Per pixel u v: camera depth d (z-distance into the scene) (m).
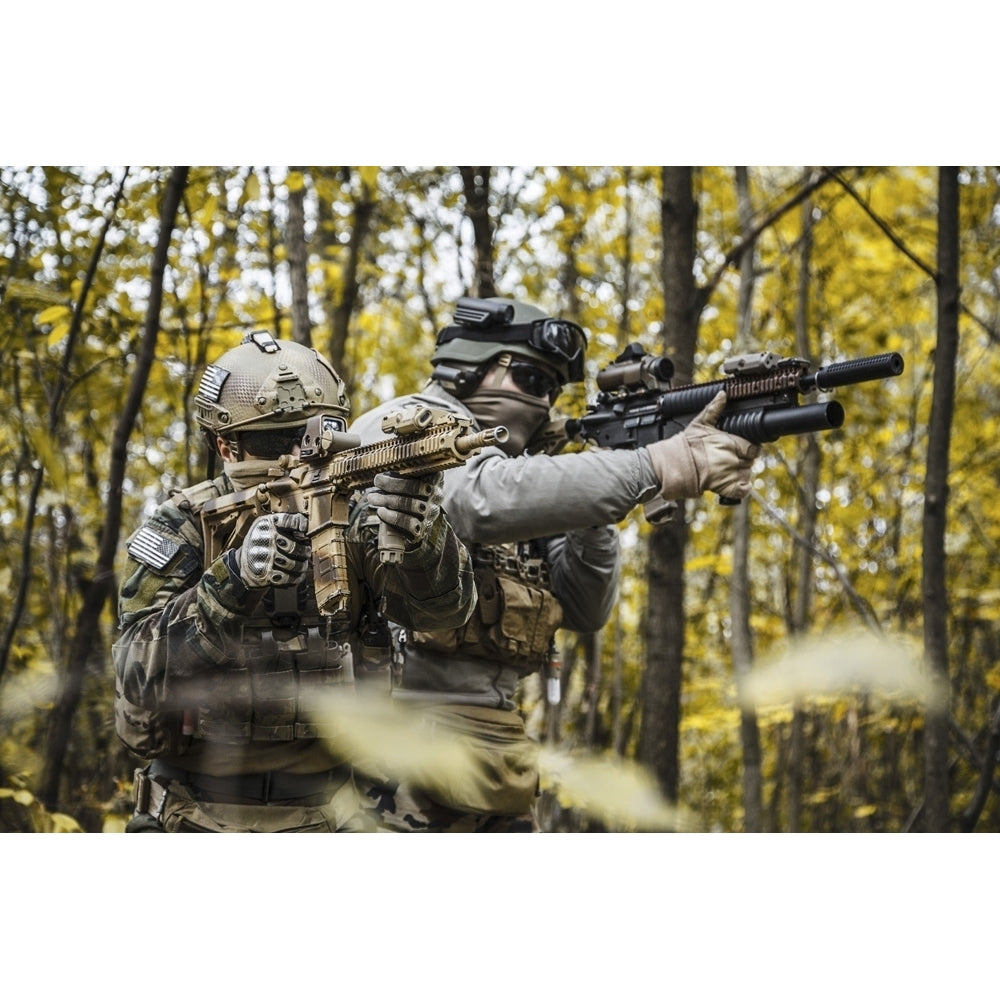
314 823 2.95
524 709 6.77
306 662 2.78
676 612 5.28
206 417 2.96
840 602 8.16
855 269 8.21
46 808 4.24
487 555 3.74
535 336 3.83
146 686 2.71
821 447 7.96
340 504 2.64
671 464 3.39
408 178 6.50
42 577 5.95
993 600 8.55
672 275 5.36
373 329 7.66
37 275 5.40
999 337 5.66
